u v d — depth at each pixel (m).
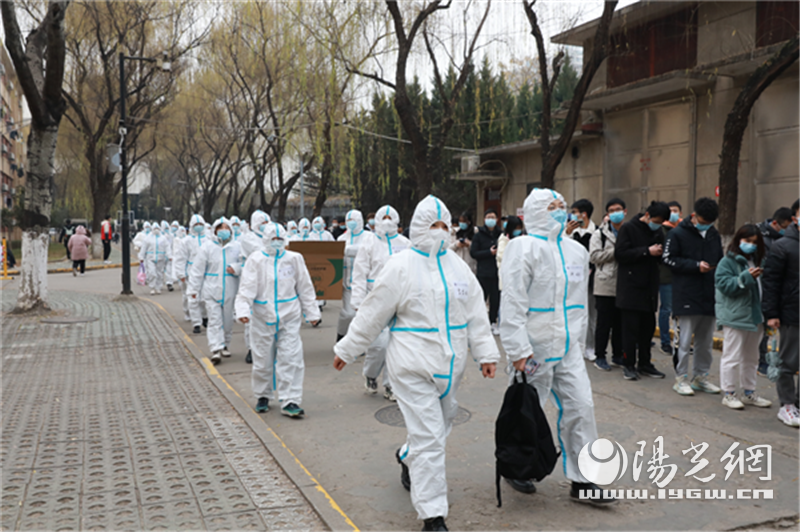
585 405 4.01
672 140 15.04
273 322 5.88
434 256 3.79
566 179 18.77
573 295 4.11
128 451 4.84
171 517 3.73
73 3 24.03
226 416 5.77
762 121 12.95
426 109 30.58
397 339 3.73
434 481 3.53
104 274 23.98
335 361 3.88
